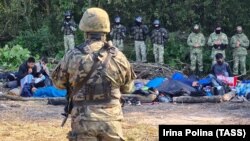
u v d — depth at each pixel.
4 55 22.77
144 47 23.30
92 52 5.77
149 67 21.42
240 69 22.66
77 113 5.71
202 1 25.88
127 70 5.89
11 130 10.98
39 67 16.23
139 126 11.25
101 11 5.88
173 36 24.80
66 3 26.67
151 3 26.19
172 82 15.45
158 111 13.34
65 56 5.86
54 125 11.44
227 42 22.27
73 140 5.71
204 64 23.47
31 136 10.51
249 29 25.64
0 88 16.91
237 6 25.44
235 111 13.40
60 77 5.88
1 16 26.89
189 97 14.70
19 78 16.47
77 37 26.05
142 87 15.45
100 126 5.65
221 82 16.05
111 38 23.70
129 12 26.23
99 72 5.71
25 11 27.08
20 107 13.85
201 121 11.97
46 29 26.33
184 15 25.81
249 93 15.42
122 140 5.75
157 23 22.95
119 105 5.83
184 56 24.16
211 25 26.16
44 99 14.98
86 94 5.70
